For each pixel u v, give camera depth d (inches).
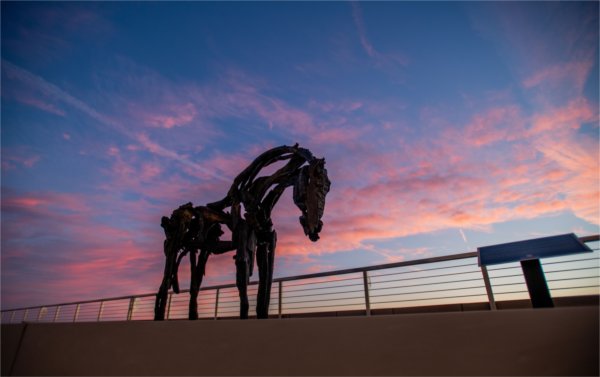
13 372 171.6
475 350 83.4
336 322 103.5
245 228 180.1
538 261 105.6
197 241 216.1
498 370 79.4
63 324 170.1
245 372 111.3
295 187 169.9
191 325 131.0
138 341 141.3
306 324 108.2
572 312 77.6
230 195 199.5
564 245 101.0
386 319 96.4
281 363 106.6
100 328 155.3
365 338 97.2
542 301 100.9
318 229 151.9
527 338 79.6
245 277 170.1
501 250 115.7
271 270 183.0
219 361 117.9
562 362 74.6
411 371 88.0
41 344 171.3
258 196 184.7
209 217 216.2
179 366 125.3
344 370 96.4
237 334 119.3
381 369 91.5
